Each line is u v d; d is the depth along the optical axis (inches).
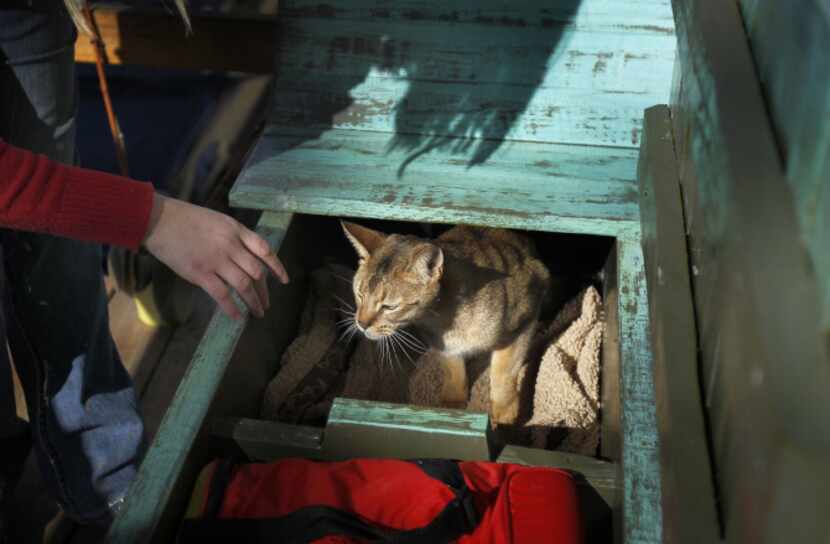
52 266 82.0
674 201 70.5
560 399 95.3
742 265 40.6
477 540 67.4
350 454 78.5
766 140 46.2
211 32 114.0
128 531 66.7
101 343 91.7
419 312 93.1
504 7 99.5
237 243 67.2
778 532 36.0
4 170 58.8
